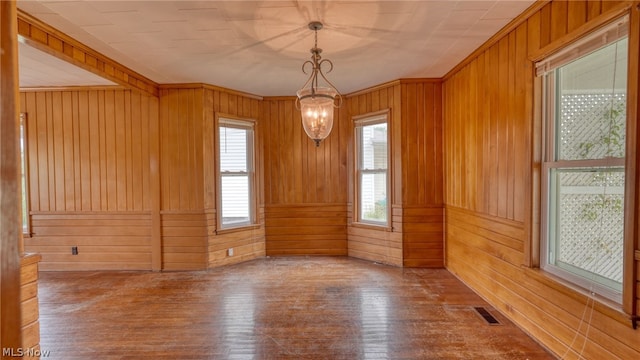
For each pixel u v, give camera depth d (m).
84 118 4.29
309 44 2.96
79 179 4.30
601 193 1.90
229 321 2.72
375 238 4.46
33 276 1.68
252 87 4.37
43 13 2.34
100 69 3.21
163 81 4.08
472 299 3.11
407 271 3.98
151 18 2.44
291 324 2.66
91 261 4.30
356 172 4.68
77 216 4.31
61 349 2.32
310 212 4.85
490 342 2.34
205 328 2.61
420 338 2.41
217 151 4.34
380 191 4.47
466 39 2.88
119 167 4.28
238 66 3.54
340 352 2.25
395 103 4.14
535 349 2.24
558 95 2.23
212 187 4.30
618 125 1.79
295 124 4.82
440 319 2.71
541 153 2.32
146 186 4.27
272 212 4.87
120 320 2.77
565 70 2.16
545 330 2.23
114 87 4.25
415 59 3.38
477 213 3.21
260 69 3.64
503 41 2.72
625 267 1.64
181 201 4.23
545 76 2.29
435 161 4.09
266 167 4.85
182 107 4.19
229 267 4.30
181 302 3.13
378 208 4.50
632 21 1.57
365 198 4.66
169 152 4.22
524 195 2.43
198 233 4.22
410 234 4.14
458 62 3.49
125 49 3.04
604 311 1.76
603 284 1.86
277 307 2.99
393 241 4.24
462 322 2.65
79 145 4.29
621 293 1.74
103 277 3.96
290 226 4.88
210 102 4.27
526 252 2.40
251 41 2.88
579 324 1.93
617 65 1.78
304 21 2.51
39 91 4.26
